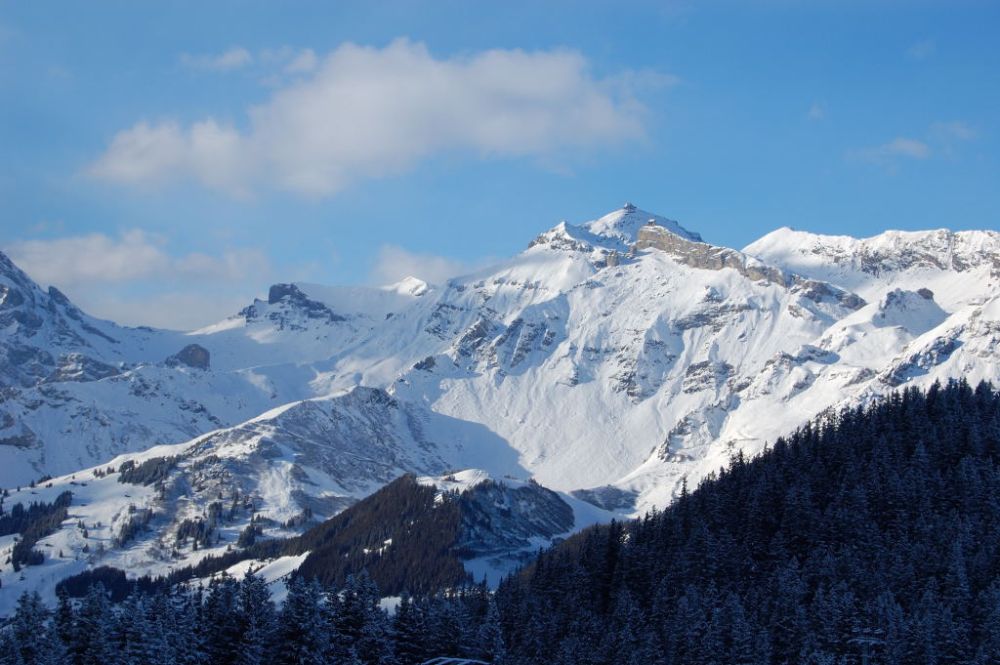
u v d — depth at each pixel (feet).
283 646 557.33
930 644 573.33
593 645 650.02
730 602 627.05
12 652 512.63
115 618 561.02
